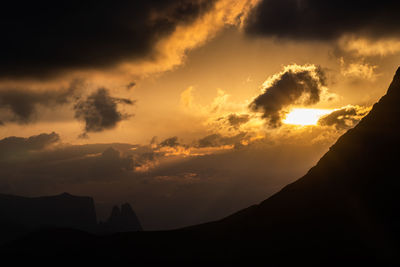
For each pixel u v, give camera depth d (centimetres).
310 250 13325
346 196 15400
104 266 15675
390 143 16150
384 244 12069
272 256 13875
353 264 11662
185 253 15900
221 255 15050
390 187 14275
